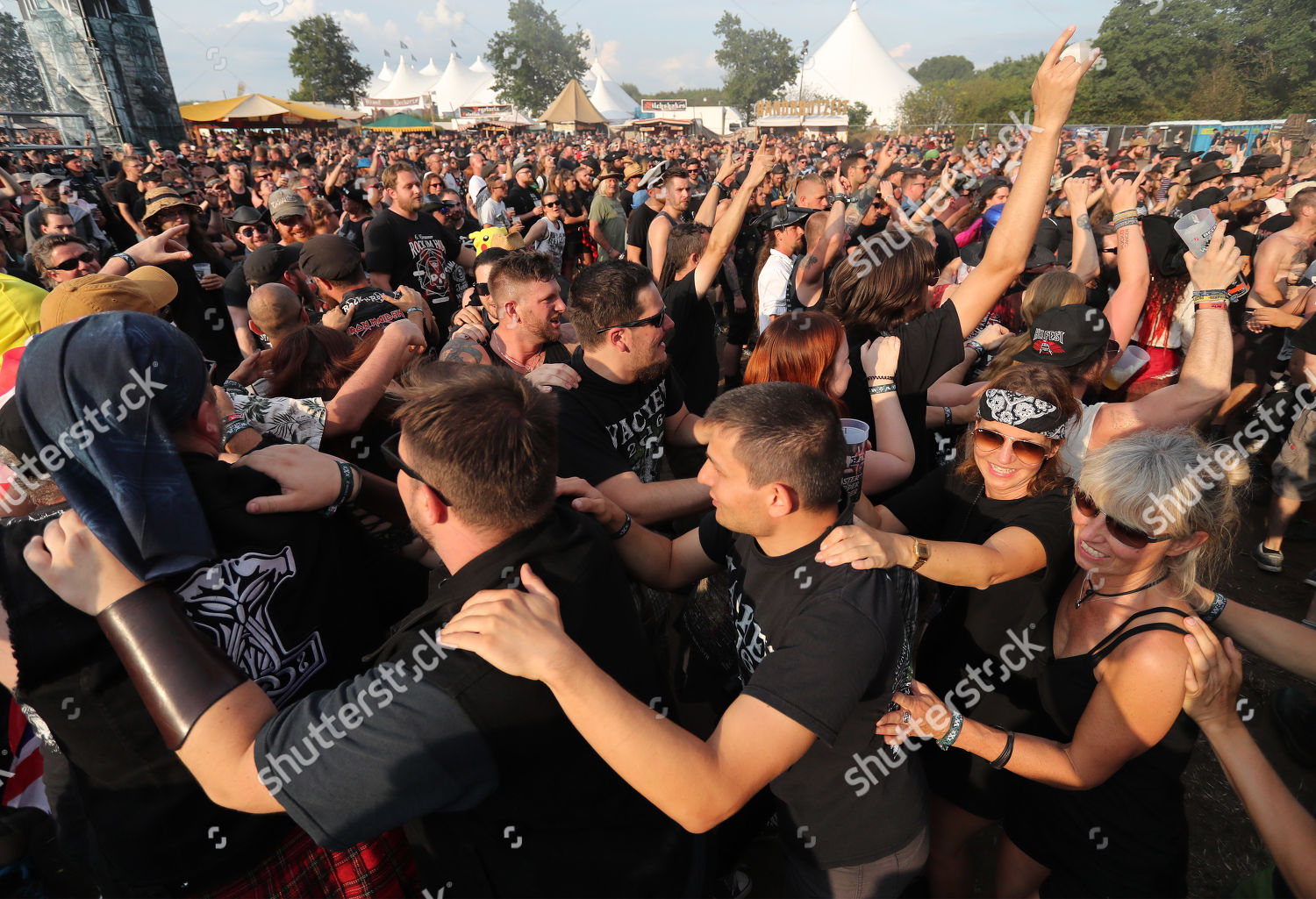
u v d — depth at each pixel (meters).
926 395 2.56
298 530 1.32
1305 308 4.54
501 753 1.16
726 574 1.79
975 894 2.36
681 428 2.83
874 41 33.09
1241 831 2.53
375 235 4.90
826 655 1.26
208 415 1.30
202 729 1.04
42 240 3.32
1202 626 1.40
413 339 2.33
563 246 8.74
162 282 2.55
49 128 16.91
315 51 46.19
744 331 6.31
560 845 1.30
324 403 2.06
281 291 3.12
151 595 1.08
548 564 1.25
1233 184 9.00
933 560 1.53
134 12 14.27
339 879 1.45
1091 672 1.60
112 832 1.25
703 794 1.13
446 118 50.69
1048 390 1.80
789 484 1.35
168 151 13.12
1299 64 21.22
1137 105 22.19
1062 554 1.77
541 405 1.26
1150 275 3.92
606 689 1.10
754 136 31.25
